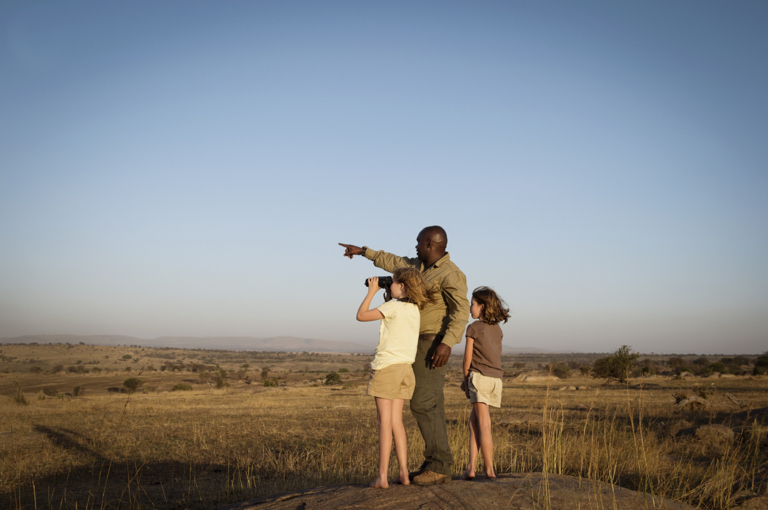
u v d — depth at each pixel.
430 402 4.07
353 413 22.52
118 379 69.62
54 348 163.12
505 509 3.55
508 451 8.88
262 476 8.86
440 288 4.12
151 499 7.37
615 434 8.27
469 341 4.75
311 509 3.56
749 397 25.97
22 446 12.71
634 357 42.00
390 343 3.94
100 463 10.47
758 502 4.87
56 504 7.20
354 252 5.05
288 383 65.69
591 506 3.77
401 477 4.02
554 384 49.09
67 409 24.23
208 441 13.54
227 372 100.38
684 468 6.93
